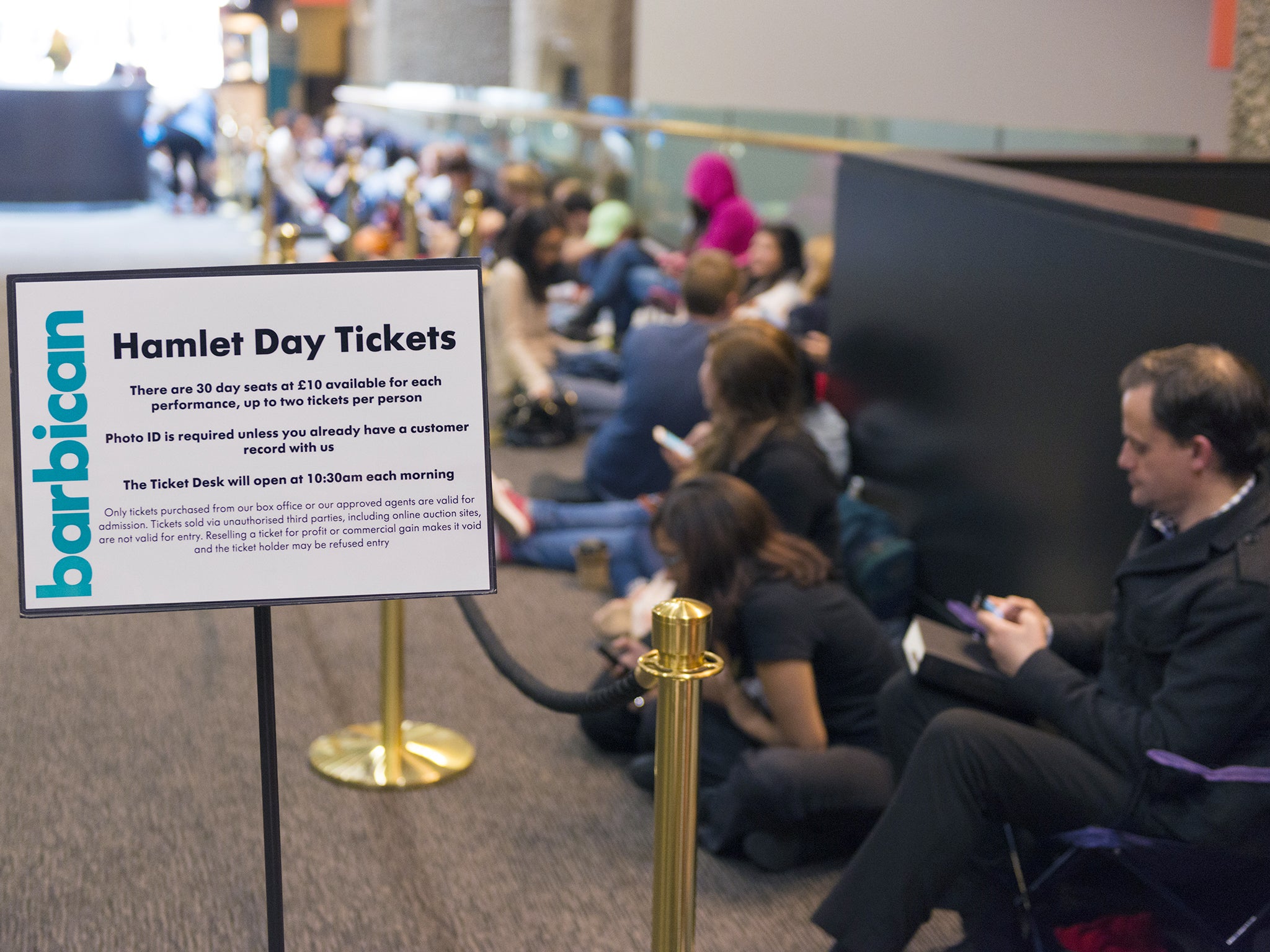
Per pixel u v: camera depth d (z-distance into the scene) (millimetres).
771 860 2668
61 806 2836
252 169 13367
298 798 2912
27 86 13719
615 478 4699
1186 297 2664
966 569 3514
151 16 14664
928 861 2129
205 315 1696
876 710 2641
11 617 3902
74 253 10633
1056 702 2189
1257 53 4207
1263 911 2025
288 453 1729
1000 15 8398
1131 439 2145
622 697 2094
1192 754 2008
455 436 1750
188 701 3375
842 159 4262
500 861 2699
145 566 1728
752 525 2688
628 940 2447
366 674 3596
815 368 4598
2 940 2369
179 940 2389
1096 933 2207
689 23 11266
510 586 4355
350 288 1710
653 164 8625
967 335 3486
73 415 1696
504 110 11336
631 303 6930
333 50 22812
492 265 6309
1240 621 1979
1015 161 4020
